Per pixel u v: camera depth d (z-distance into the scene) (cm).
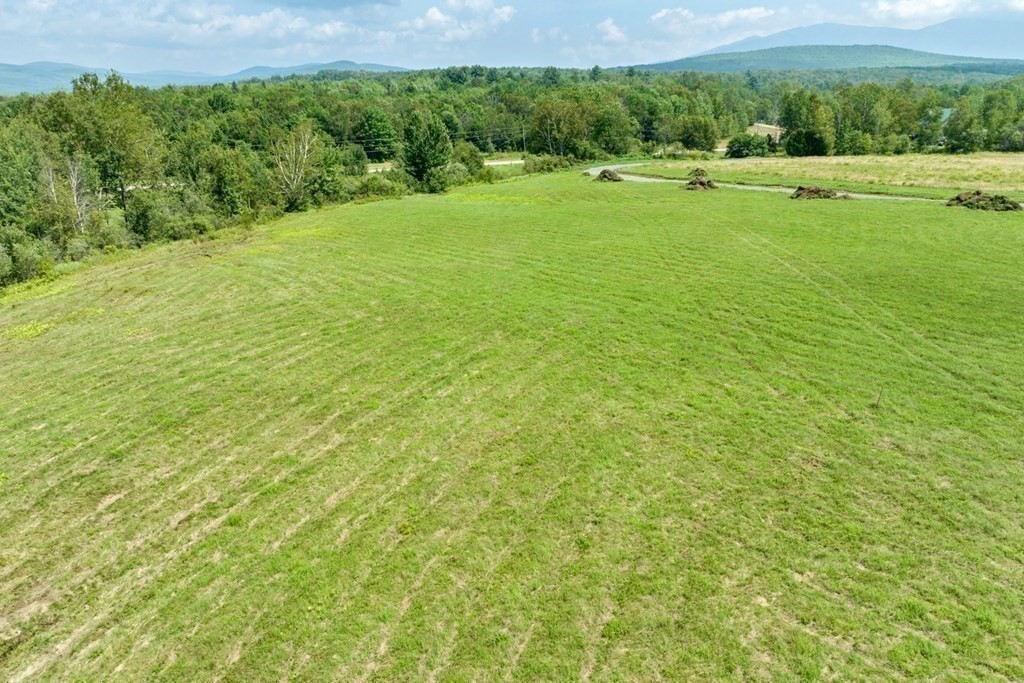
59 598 1003
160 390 1717
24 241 3850
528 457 1310
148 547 1107
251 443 1434
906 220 3231
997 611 870
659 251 2895
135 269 3231
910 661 805
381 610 935
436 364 1791
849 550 998
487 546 1056
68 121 5394
